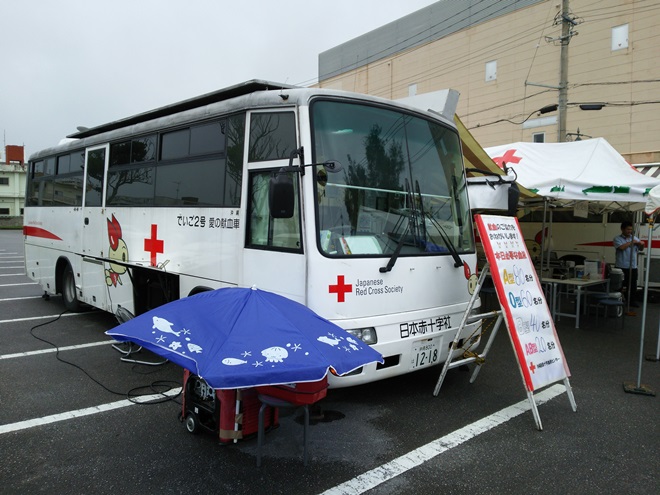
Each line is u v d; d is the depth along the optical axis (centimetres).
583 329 860
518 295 456
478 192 586
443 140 518
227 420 365
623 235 1057
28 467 351
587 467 362
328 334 317
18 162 5700
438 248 482
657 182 748
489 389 528
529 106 2186
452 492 327
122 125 704
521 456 378
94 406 464
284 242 416
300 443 394
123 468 350
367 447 389
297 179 404
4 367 576
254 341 291
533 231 1376
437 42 2548
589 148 927
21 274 1449
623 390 536
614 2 1888
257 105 443
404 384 538
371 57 2925
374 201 436
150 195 606
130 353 620
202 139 519
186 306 337
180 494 319
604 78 1933
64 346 664
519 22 2191
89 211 754
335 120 424
